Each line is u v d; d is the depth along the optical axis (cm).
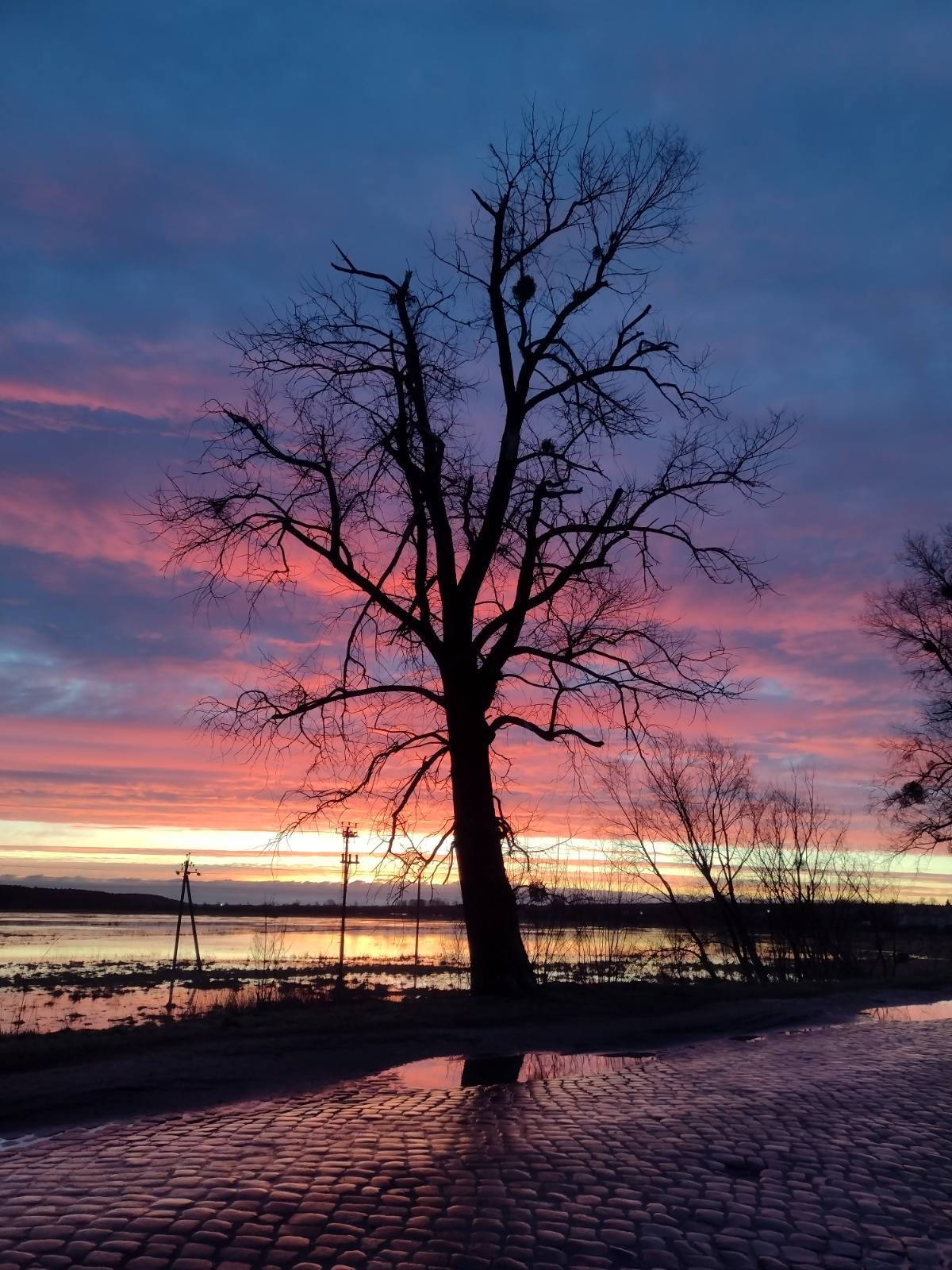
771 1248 592
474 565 2031
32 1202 632
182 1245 554
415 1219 605
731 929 3250
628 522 2039
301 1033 1393
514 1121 882
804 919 3338
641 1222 620
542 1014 1648
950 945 4559
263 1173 698
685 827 3291
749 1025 1638
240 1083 1064
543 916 2622
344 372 2042
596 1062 1255
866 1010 1884
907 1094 1040
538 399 2106
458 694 1997
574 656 2080
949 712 4253
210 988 3556
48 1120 903
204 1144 792
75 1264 524
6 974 4419
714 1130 860
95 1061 1176
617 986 2105
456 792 1988
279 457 1992
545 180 2098
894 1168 764
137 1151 771
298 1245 560
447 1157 747
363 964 4925
